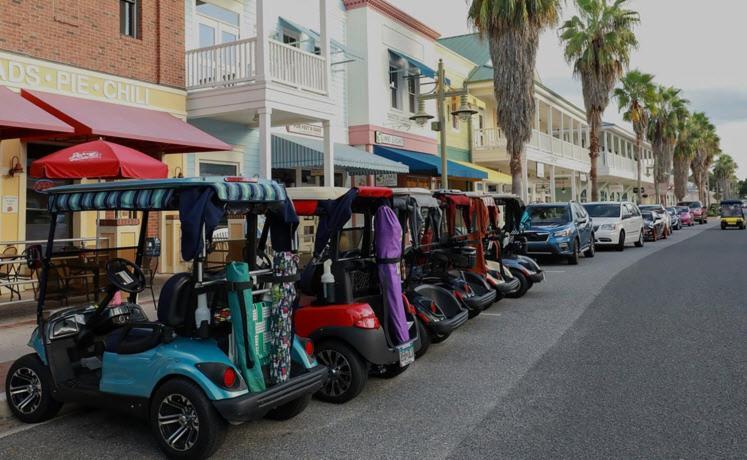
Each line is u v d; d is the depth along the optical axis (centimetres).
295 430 491
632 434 462
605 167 4144
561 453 431
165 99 1262
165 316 447
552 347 744
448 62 2495
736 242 2445
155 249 544
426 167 1917
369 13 1884
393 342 582
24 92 995
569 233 1634
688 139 5778
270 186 477
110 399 465
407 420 509
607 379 604
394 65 2038
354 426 498
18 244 978
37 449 459
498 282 957
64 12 1070
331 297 576
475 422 499
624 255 1933
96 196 482
